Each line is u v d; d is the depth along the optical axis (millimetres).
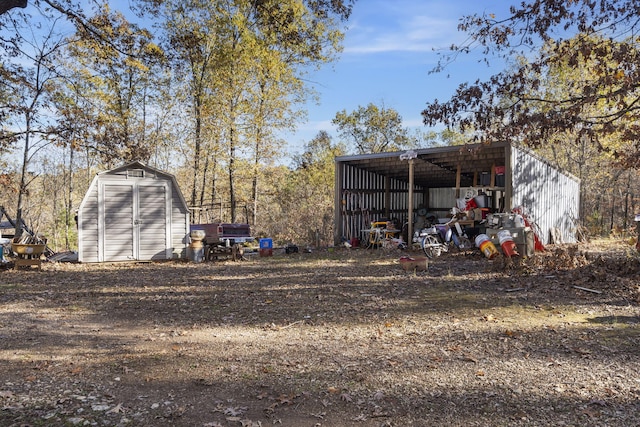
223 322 5688
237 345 4688
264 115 20328
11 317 5953
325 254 13125
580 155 21469
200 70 19578
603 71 8062
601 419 2910
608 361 3977
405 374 3764
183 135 20531
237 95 19672
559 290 6938
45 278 9188
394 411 3096
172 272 10023
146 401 3314
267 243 13250
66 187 26438
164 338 4984
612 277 7375
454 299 6629
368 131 30984
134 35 11344
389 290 7422
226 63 18750
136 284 8453
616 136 14812
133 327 5480
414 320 5566
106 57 11742
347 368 3928
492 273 8703
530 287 7234
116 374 3869
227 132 20031
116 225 11875
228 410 3150
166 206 12422
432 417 2994
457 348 4410
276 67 19344
